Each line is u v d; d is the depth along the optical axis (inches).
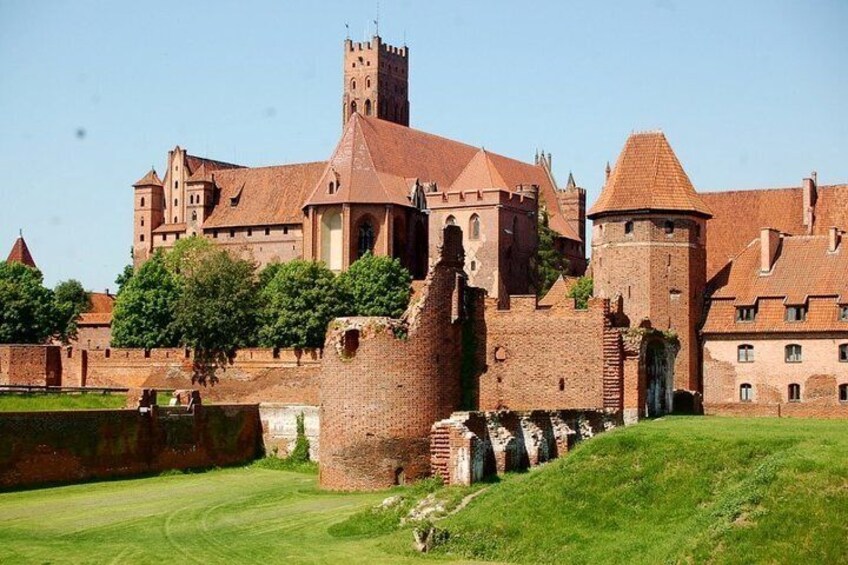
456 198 6441.9
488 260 6348.4
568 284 5605.3
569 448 3016.7
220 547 2444.6
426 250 6811.0
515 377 3540.8
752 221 5167.3
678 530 2155.5
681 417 3371.1
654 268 4335.6
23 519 2866.6
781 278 4379.9
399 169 6860.2
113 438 3612.2
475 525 2322.8
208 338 5054.1
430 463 3277.6
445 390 3376.0
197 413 3912.4
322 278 5265.8
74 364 5305.1
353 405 3238.2
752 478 2198.6
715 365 4355.3
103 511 2984.7
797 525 2025.1
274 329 5093.5
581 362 3479.3
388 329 3253.0
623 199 4382.4
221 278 5187.0
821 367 4192.9
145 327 5792.3
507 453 2800.2
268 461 4050.2
